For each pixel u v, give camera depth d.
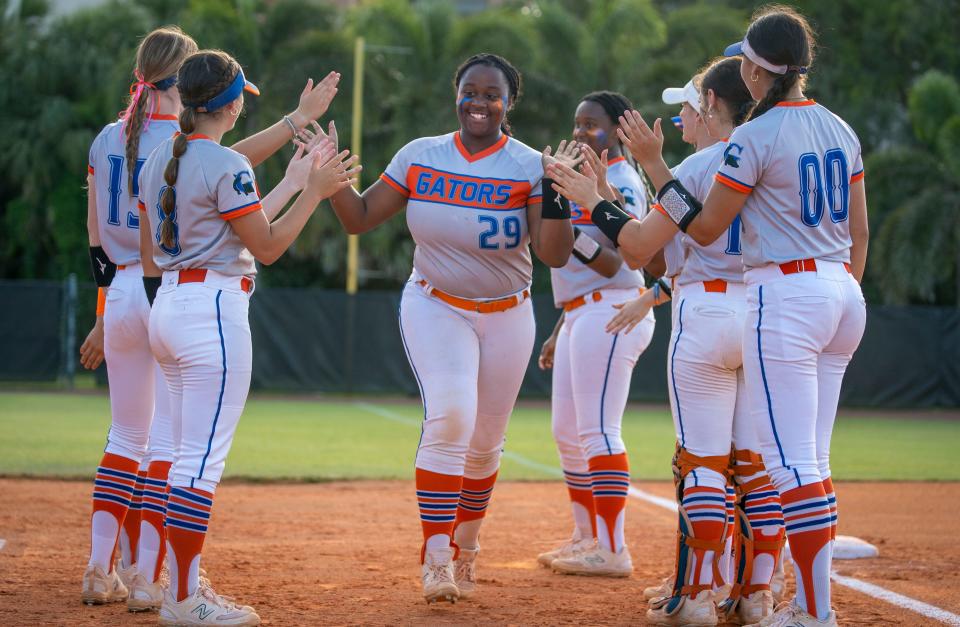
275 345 80.44
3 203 109.94
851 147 15.69
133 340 17.36
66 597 17.59
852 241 16.25
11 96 105.81
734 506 17.44
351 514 27.70
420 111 97.81
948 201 89.94
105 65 105.81
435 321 18.05
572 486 21.89
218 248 16.00
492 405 18.70
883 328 81.25
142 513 16.98
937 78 95.62
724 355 16.58
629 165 22.11
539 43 101.81
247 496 30.73
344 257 102.31
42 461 36.44
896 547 24.28
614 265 20.03
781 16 15.36
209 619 15.63
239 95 16.27
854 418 73.69
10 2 110.56
